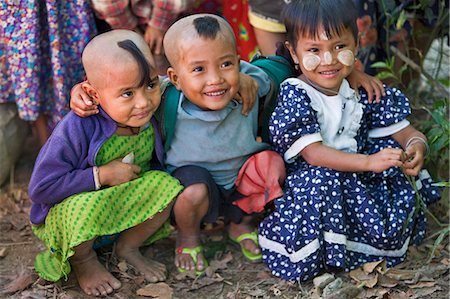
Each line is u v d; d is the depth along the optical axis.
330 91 2.76
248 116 2.77
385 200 2.77
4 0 3.06
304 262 2.69
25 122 3.58
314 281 2.70
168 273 2.84
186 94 2.63
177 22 2.61
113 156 2.66
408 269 2.80
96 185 2.58
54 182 2.55
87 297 2.65
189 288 2.74
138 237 2.79
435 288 2.70
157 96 2.58
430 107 3.71
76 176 2.56
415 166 2.74
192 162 2.79
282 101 2.73
